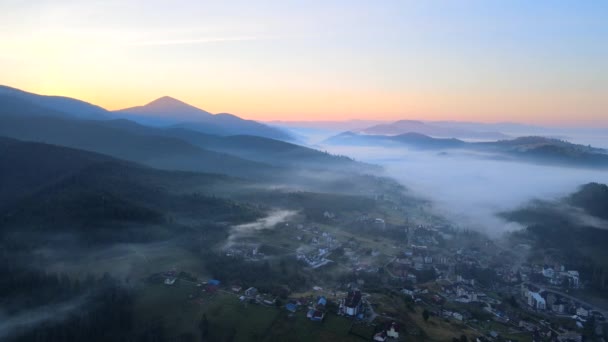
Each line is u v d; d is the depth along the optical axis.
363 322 115.19
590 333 142.38
